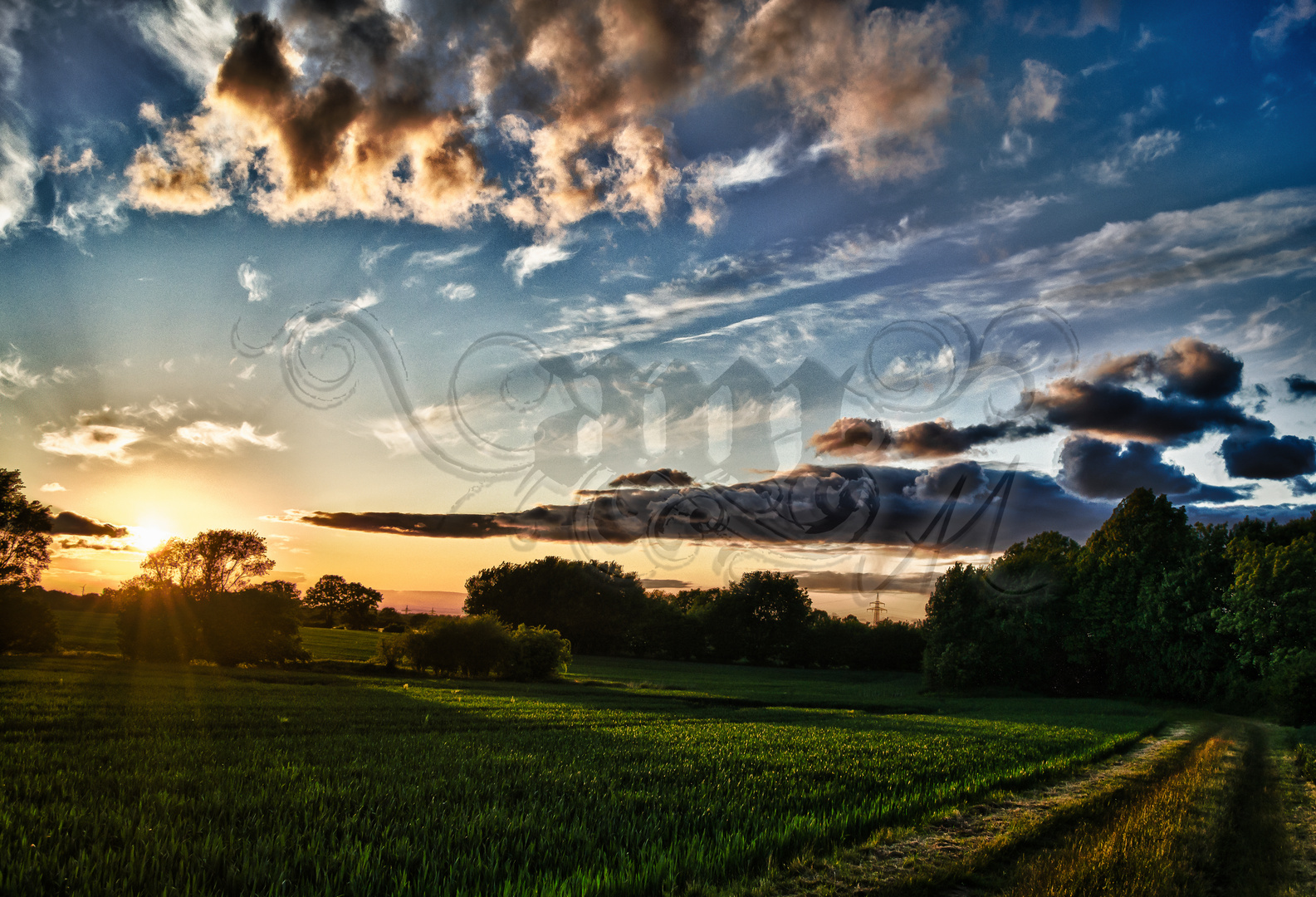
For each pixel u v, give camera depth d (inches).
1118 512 2094.0
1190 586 1807.3
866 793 454.6
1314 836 380.8
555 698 1534.2
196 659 1984.5
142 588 1995.6
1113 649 1993.1
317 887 236.7
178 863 251.0
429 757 545.6
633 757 591.8
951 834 359.3
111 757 500.7
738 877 273.1
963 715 1471.5
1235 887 285.4
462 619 2228.1
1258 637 1494.8
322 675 1811.0
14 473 1817.2
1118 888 267.0
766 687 2317.9
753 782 471.5
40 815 309.7
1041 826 372.5
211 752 535.8
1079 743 824.9
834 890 266.7
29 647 1845.5
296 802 356.8
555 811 361.1
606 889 241.6
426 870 255.9
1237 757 724.7
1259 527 1919.3
